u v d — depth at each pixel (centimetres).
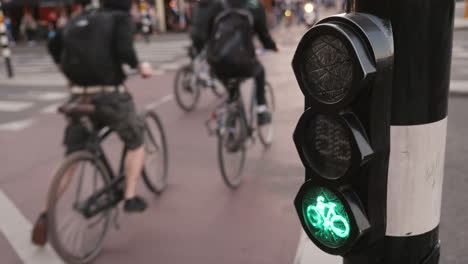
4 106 827
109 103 319
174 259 312
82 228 310
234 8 434
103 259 315
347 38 95
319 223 111
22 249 328
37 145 591
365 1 104
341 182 103
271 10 2686
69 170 295
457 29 1538
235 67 416
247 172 467
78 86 324
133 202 342
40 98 897
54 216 286
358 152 98
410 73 102
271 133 555
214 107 768
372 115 99
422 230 113
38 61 1586
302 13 3048
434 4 101
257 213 375
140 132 348
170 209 390
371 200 104
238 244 328
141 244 334
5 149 577
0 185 456
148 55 1587
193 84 739
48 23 2623
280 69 1102
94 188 321
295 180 443
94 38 311
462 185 394
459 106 656
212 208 389
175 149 551
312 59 103
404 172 107
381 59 97
